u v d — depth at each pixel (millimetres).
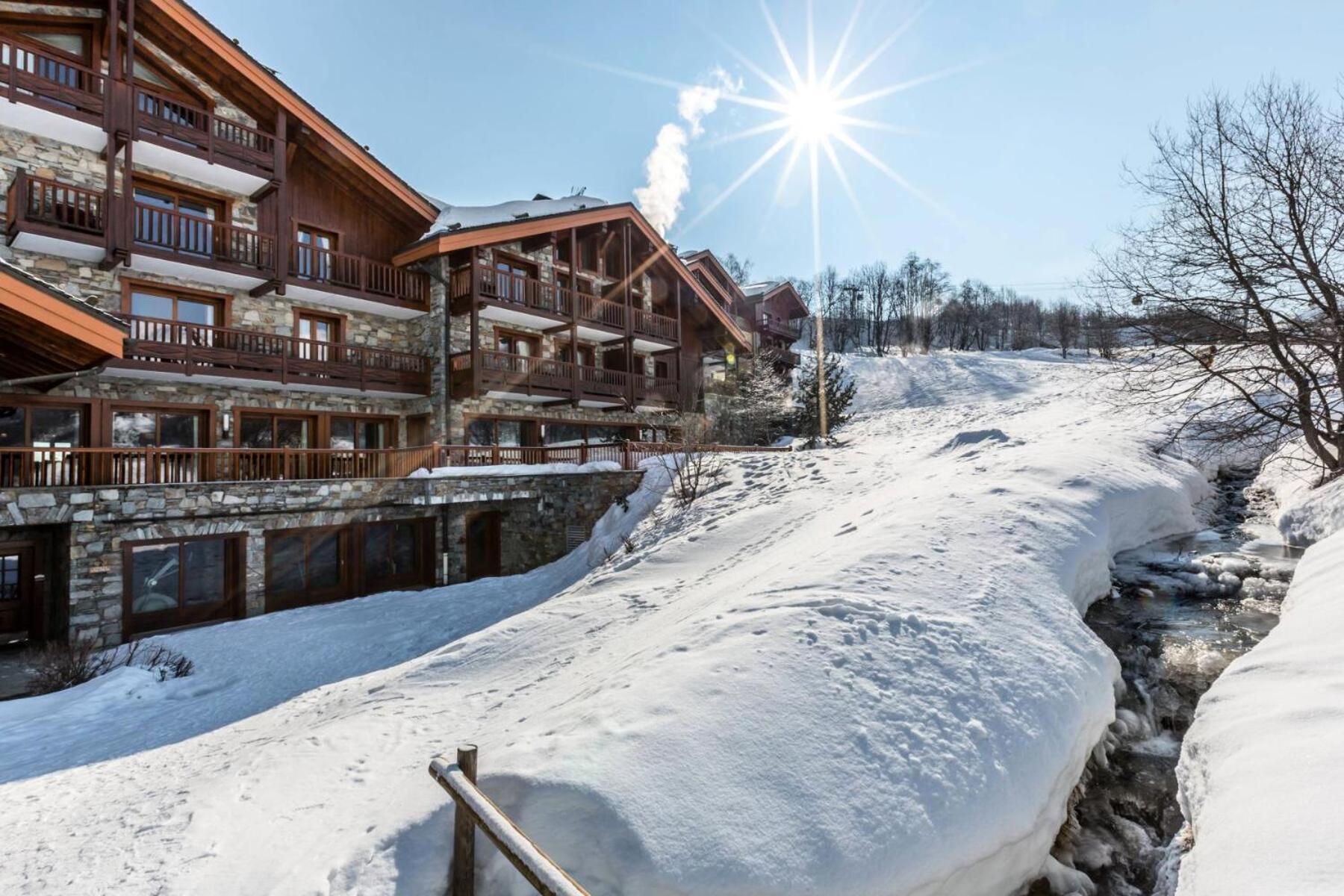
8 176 11898
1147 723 4445
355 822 3127
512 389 17750
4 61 11945
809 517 8828
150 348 12539
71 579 10367
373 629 11156
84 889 3064
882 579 4863
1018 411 22469
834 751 3160
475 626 10977
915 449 12453
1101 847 3512
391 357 16984
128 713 7727
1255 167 9250
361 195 17031
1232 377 9898
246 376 13898
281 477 14781
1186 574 6289
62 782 5145
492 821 2320
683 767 2939
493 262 19031
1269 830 2375
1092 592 5832
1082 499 6766
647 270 23391
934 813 2990
